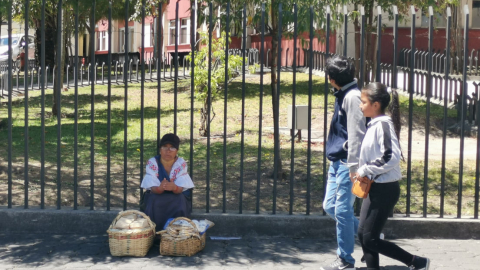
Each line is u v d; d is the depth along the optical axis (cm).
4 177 805
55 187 750
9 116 627
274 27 783
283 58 2373
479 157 613
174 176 590
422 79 1498
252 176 827
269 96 1644
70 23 1919
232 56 1104
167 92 1908
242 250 568
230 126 1286
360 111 468
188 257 545
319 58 1995
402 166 880
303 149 1028
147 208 588
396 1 1205
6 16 665
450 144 1088
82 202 692
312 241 602
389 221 605
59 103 630
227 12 621
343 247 499
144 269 509
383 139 446
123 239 538
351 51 1916
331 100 1540
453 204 692
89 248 570
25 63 627
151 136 1195
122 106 1653
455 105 1341
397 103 488
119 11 1538
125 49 623
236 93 1698
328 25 611
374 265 472
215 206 680
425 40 2088
